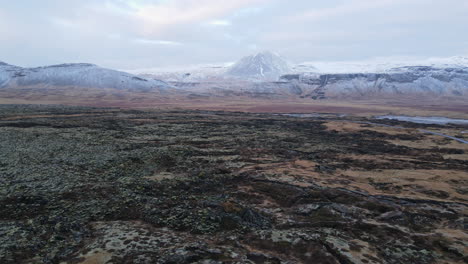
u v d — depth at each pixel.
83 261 21.27
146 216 31.19
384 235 28.50
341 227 30.19
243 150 75.38
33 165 49.16
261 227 30.22
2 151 58.16
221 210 33.31
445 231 29.62
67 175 44.69
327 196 40.22
